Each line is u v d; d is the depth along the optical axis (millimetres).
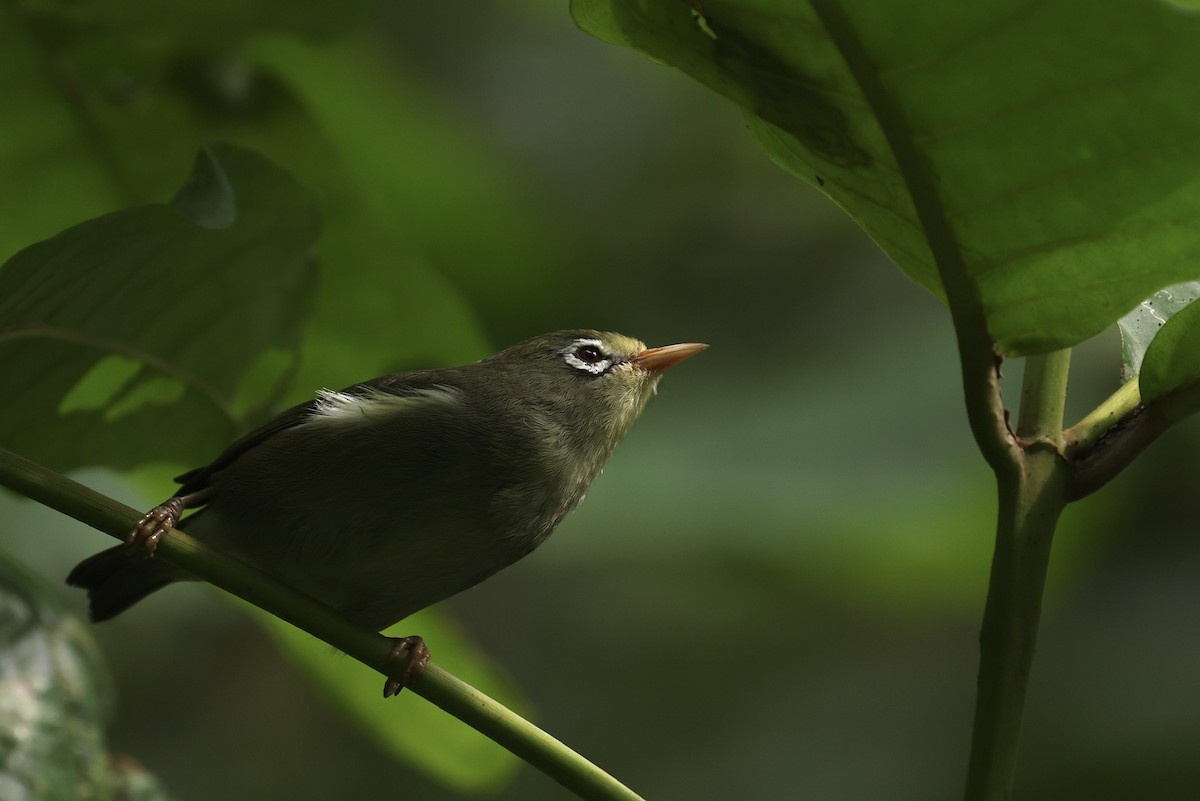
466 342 8180
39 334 6254
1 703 6102
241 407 7215
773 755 12617
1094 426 4773
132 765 6688
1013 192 4332
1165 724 11594
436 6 14773
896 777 12148
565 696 13562
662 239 13312
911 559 10398
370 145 10344
